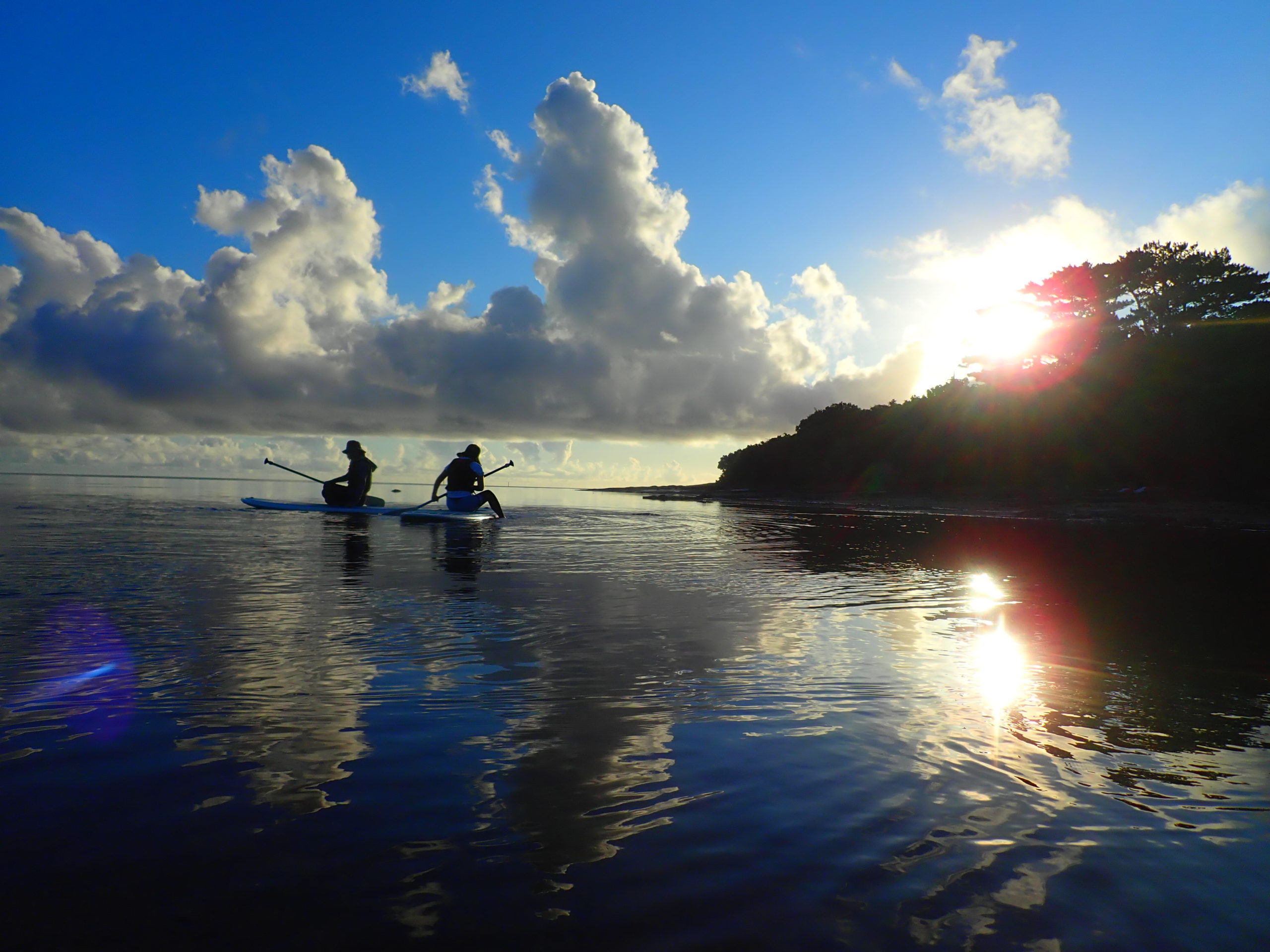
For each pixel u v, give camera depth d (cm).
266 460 1569
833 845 176
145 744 228
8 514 1190
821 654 377
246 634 384
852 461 3856
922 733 256
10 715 251
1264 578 763
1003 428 3184
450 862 164
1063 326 3662
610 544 1012
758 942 138
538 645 382
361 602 497
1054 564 878
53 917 138
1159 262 3456
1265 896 157
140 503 1614
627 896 152
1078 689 317
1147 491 2575
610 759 227
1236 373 2578
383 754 227
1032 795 206
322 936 136
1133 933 143
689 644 393
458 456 1638
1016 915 148
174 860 160
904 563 852
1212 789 212
